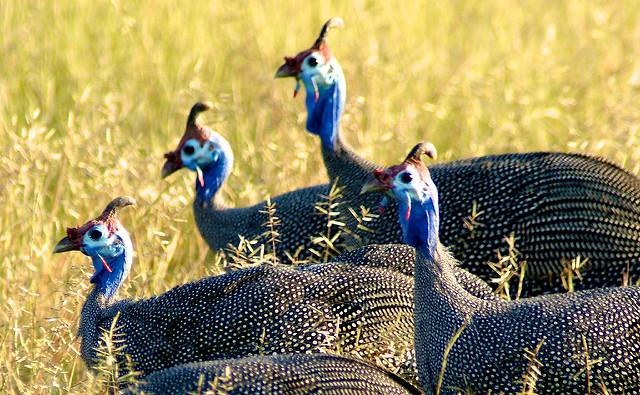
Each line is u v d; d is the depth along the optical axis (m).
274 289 9.39
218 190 12.43
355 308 9.37
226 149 12.45
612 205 10.41
